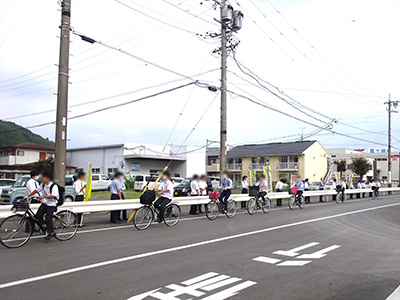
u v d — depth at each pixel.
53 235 8.02
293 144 48.16
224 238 8.95
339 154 67.62
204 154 45.22
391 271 6.14
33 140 53.59
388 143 38.47
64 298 4.61
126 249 7.47
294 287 5.21
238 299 4.70
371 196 29.23
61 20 11.54
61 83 11.39
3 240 7.40
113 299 4.61
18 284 5.13
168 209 10.84
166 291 4.95
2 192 16.58
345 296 4.87
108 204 10.78
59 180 11.16
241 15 17.47
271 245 8.20
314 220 12.83
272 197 17.88
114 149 39.44
